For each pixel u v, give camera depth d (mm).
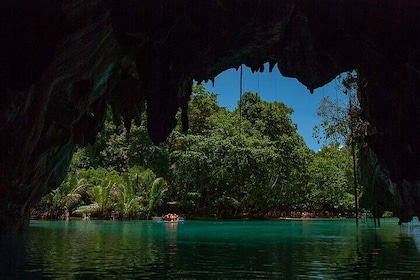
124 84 18953
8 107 12047
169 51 15016
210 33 14695
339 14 13477
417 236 20172
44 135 16375
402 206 23188
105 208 38219
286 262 10281
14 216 17250
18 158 13867
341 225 32875
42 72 11719
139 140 45281
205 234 20797
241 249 13562
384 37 13297
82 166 45594
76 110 16625
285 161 48344
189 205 43750
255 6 14203
